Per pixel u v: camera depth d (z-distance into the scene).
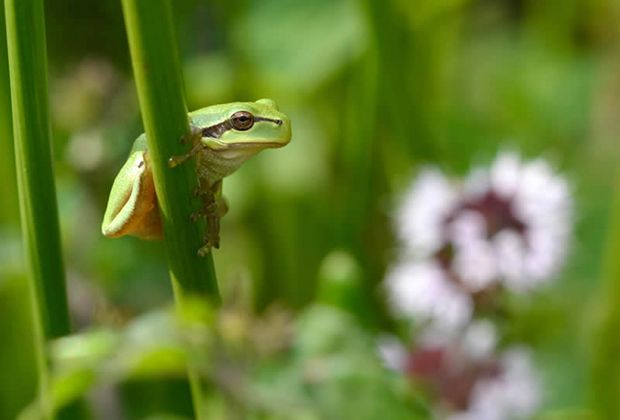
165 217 0.48
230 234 0.80
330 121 0.81
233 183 0.79
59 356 0.46
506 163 0.69
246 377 0.47
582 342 0.72
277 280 0.80
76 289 0.71
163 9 0.47
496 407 0.64
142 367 0.47
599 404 0.68
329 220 0.80
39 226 0.49
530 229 0.68
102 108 0.76
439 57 0.84
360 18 0.77
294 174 0.80
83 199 0.75
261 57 0.82
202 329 0.47
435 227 0.68
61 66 0.81
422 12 0.81
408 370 0.64
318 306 0.59
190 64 0.82
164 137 0.47
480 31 0.97
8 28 0.48
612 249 0.67
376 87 0.77
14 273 0.69
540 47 0.95
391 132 0.78
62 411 0.51
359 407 0.48
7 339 0.69
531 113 0.92
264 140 0.50
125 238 0.76
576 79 0.93
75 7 0.81
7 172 0.70
